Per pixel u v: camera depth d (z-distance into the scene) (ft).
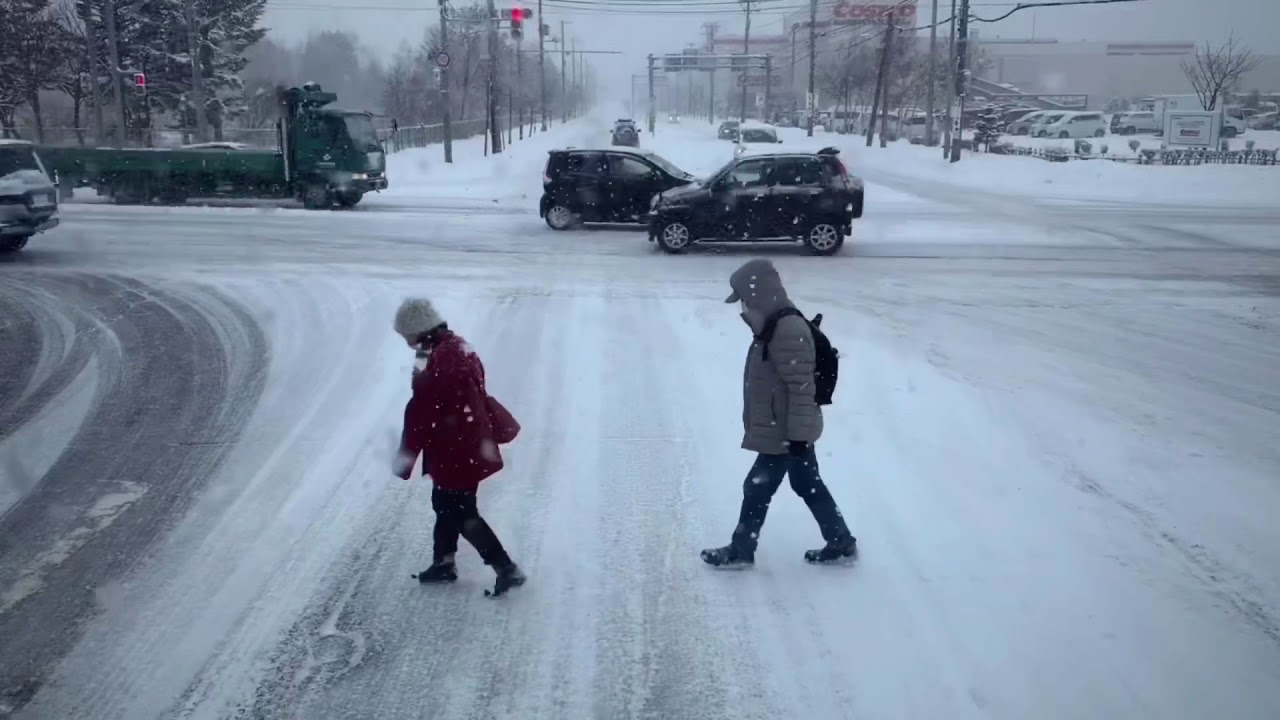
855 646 15.23
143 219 74.79
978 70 277.03
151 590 17.37
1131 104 306.96
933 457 23.62
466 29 195.42
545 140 200.85
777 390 16.98
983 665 14.62
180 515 20.74
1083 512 20.40
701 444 24.79
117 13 146.10
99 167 86.89
